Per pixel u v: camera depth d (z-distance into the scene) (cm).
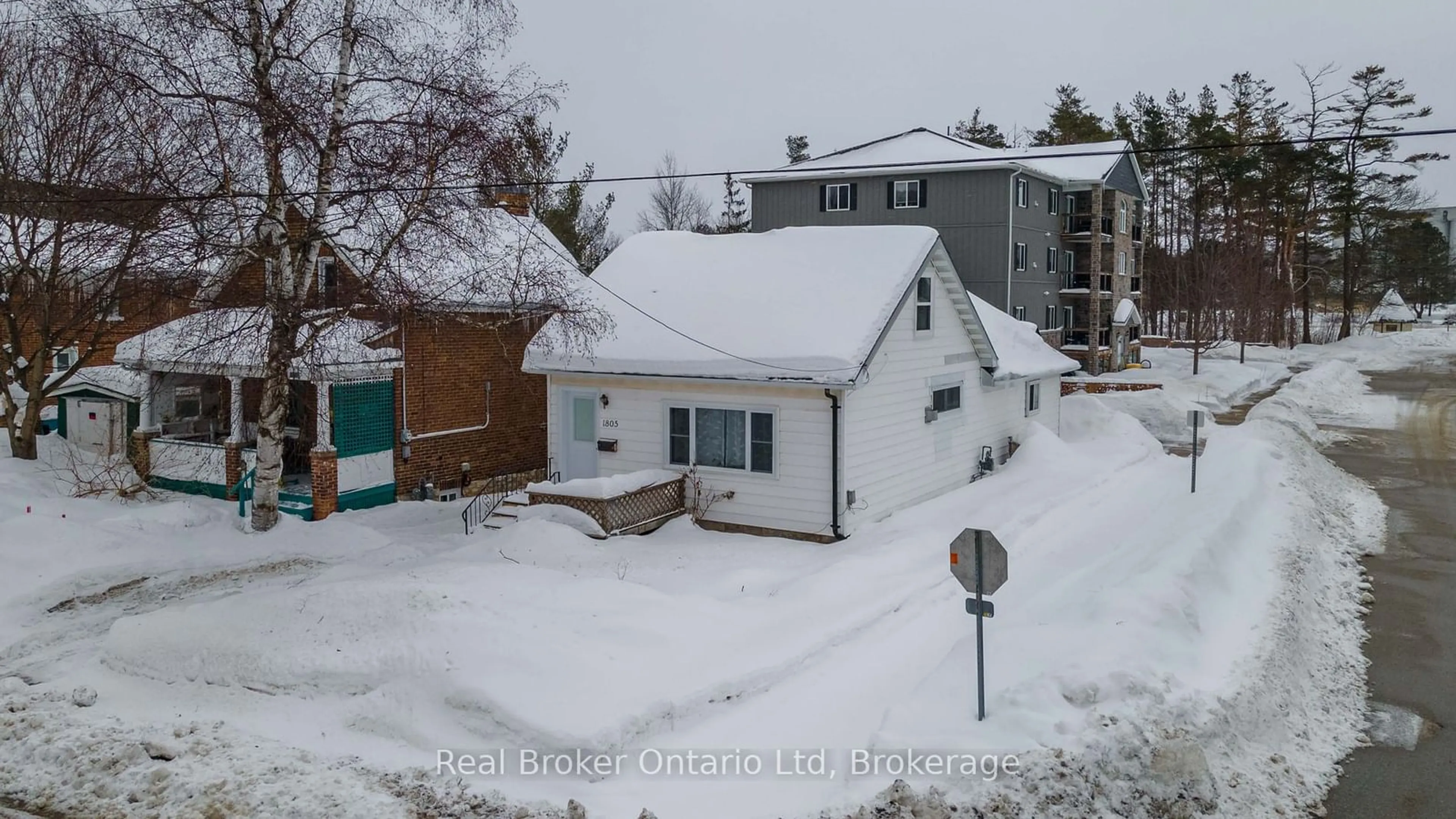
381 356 1944
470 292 1698
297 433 2192
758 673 1027
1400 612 1367
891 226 2030
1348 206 6556
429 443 2136
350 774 830
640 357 1814
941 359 2039
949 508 1877
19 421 2727
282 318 1577
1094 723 839
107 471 2067
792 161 7556
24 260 2034
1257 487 1922
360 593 1118
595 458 1934
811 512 1684
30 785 842
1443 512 1989
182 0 1461
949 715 893
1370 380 4734
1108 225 5094
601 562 1485
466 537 1723
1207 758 858
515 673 946
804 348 1684
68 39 1512
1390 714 1037
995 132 7888
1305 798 850
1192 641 1084
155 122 1500
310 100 1515
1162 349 6191
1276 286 6500
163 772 831
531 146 1636
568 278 1972
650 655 1025
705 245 2203
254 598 1172
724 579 1375
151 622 1151
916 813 739
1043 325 4631
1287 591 1329
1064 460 2281
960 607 1300
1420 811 832
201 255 1539
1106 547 1619
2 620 1287
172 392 2284
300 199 1628
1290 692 1035
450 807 773
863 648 1141
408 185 1531
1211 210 6825
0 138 1931
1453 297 11200
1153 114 6800
